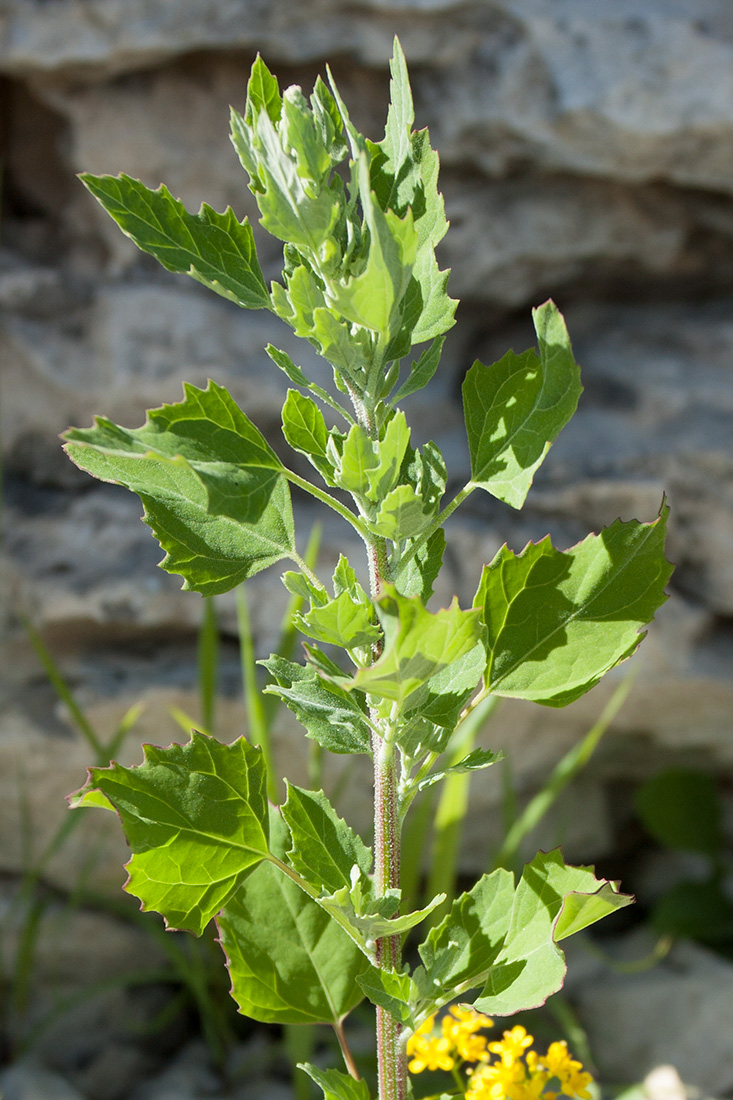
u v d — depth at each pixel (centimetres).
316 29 127
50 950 133
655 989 130
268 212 61
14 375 134
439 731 64
